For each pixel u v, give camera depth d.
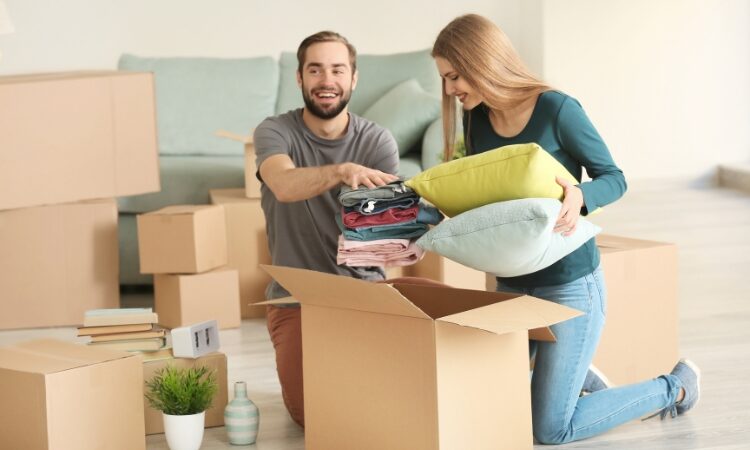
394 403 2.57
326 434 2.77
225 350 4.22
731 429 3.11
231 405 3.13
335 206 3.30
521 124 2.83
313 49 3.26
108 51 7.12
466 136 2.97
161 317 4.64
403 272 4.78
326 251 3.33
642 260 3.42
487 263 2.69
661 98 8.12
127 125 4.71
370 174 2.83
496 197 2.65
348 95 3.31
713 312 4.58
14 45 6.97
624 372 3.43
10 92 4.44
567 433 2.97
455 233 2.63
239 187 5.39
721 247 6.02
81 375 2.80
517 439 2.63
